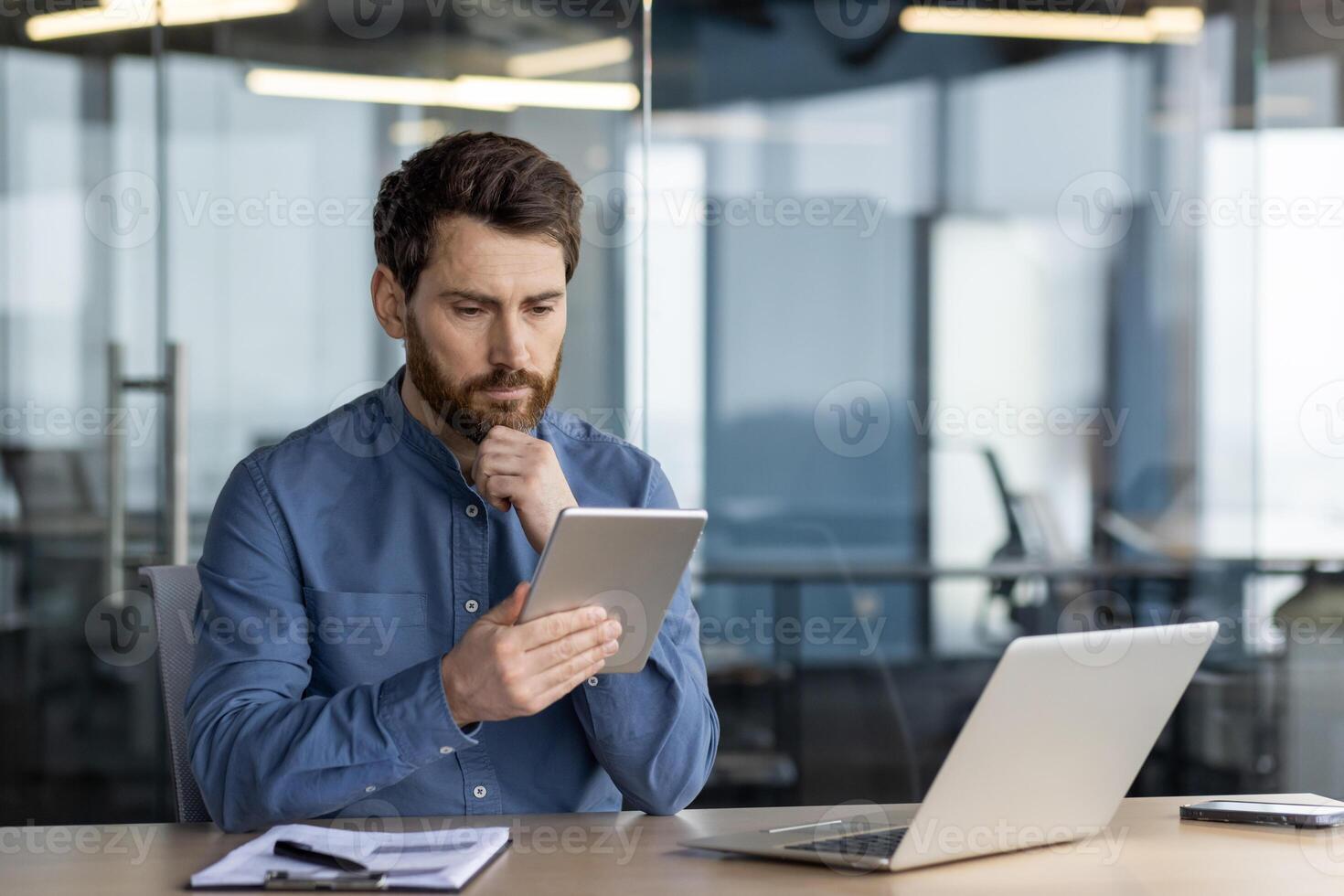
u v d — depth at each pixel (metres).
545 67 2.79
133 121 2.63
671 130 2.86
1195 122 3.01
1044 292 2.99
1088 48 2.98
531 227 1.29
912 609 3.00
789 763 2.99
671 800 1.33
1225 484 3.03
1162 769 3.17
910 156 2.95
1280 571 3.05
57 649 2.69
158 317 2.63
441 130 2.74
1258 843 1.13
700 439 2.90
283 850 1.02
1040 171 2.98
